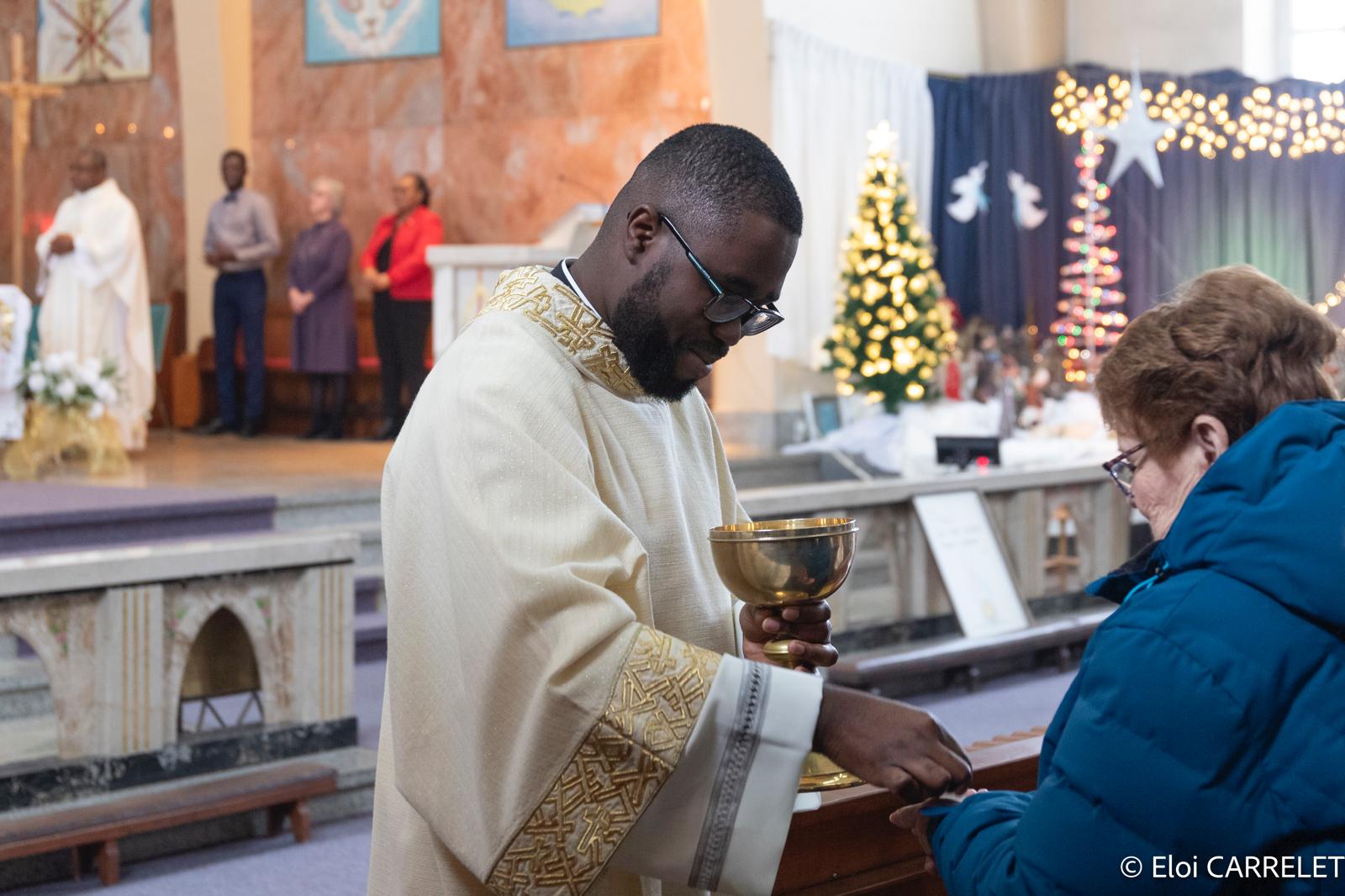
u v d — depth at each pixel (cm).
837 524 165
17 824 365
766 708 143
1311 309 152
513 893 146
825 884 217
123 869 387
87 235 890
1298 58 1299
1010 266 1270
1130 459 160
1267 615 131
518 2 1172
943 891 231
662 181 158
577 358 165
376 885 171
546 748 144
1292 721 129
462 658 150
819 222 1127
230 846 409
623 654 143
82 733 398
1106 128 1243
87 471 835
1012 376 1102
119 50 1027
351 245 1149
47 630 392
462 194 1202
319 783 414
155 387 1080
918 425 1079
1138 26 1292
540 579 144
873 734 143
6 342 802
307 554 442
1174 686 131
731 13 1099
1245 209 1264
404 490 162
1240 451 138
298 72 1249
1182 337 151
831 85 1136
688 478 183
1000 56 1301
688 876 146
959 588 616
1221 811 129
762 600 162
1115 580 158
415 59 1211
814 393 1154
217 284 1134
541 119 1171
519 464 152
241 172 1128
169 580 409
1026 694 594
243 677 443
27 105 981
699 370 164
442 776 155
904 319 1082
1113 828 133
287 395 1202
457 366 164
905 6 1233
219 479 794
